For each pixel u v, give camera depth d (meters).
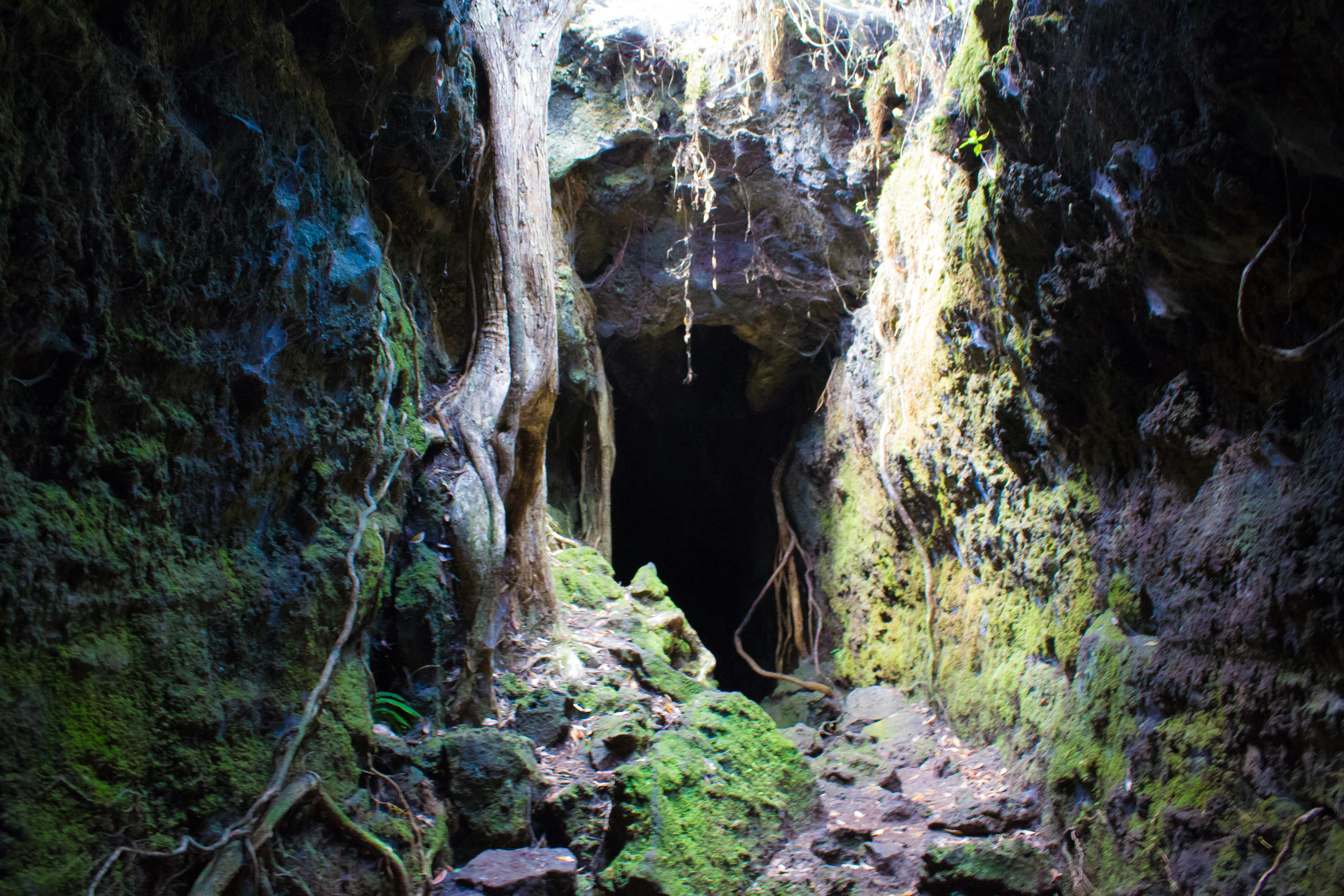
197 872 2.92
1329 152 2.59
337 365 3.94
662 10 7.97
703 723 5.08
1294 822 2.89
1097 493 4.38
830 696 8.27
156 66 2.77
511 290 5.62
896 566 7.39
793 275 8.93
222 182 3.10
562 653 5.87
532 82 5.83
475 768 4.36
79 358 2.51
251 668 3.33
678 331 10.97
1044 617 4.91
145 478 2.82
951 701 6.02
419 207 5.07
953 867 4.29
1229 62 2.63
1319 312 2.85
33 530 2.36
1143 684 3.83
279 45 3.46
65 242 2.41
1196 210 3.04
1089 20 3.28
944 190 5.34
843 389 8.66
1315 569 2.75
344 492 4.10
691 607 13.98
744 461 12.41
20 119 2.26
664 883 4.05
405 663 4.83
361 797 3.82
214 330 3.16
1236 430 3.34
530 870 3.96
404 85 4.39
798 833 4.77
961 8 4.80
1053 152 3.87
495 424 5.45
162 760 2.84
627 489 13.70
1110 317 3.87
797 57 7.87
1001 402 4.90
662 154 8.44
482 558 5.13
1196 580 3.44
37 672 2.41
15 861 2.28
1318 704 2.79
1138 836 3.69
